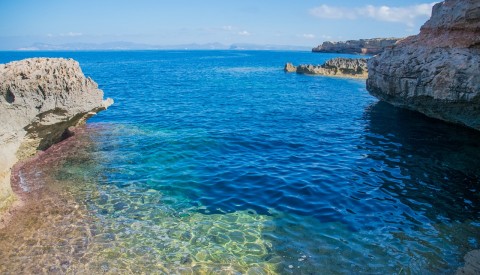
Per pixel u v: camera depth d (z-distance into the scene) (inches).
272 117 965.2
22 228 372.8
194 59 5629.9
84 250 339.0
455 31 800.9
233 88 1643.7
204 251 342.6
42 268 311.7
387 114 1005.2
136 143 686.5
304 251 342.3
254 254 338.0
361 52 6269.7
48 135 601.3
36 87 501.4
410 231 377.4
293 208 429.4
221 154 628.7
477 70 665.0
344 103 1226.0
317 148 673.0
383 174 537.0
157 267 318.0
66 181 498.9
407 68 878.4
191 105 1142.3
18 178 500.7
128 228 380.8
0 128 448.1
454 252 339.3
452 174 537.0
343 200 449.1
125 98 1283.2
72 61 599.5
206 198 454.9
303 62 4347.9
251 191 475.8
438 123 861.2
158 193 468.1
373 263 323.0
